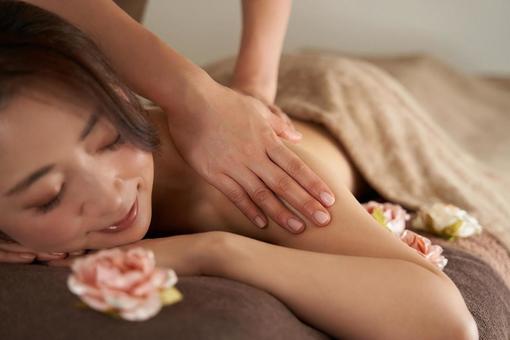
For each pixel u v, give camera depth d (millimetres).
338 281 782
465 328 767
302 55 1552
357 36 2279
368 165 1287
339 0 2234
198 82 952
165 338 635
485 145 1777
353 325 773
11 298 737
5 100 709
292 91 1425
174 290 655
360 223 878
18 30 744
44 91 721
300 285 784
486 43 2309
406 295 773
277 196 922
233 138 928
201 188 989
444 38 2305
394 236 881
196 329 644
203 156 939
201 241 832
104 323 666
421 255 925
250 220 930
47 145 724
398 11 2266
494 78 2250
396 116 1418
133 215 814
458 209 1168
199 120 941
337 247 870
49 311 702
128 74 964
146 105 1252
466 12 2279
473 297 956
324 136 1297
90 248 824
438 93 2012
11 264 827
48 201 751
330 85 1400
